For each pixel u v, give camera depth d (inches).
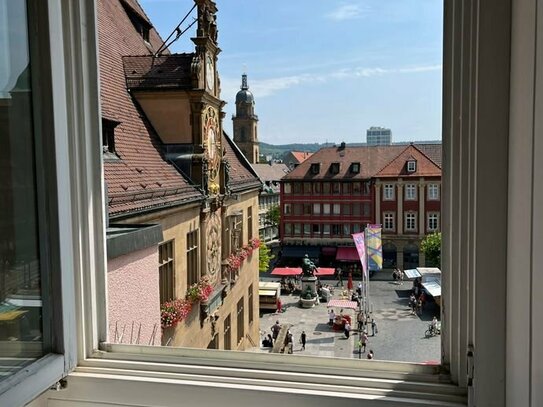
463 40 45.9
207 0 429.4
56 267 51.3
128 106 396.5
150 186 327.0
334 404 48.9
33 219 50.0
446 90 49.2
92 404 53.7
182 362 55.5
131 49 465.4
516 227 40.3
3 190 46.3
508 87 42.3
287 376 52.1
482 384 44.4
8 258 46.9
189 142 414.3
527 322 37.5
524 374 38.2
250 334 509.0
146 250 150.4
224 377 52.9
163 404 52.5
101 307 58.9
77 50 55.0
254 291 518.9
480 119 43.1
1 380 45.4
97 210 58.6
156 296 159.6
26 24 49.0
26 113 49.1
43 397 54.2
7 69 46.7
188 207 370.3
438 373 50.3
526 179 37.5
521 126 38.8
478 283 44.0
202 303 385.4
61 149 51.4
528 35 36.8
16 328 47.6
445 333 50.6
